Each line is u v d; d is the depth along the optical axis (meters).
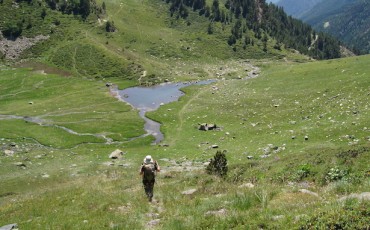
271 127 58.91
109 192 24.94
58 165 50.88
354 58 98.25
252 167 30.62
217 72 145.25
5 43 154.62
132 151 58.12
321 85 78.12
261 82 98.06
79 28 170.00
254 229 12.22
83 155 56.84
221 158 30.50
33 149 61.03
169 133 68.75
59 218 19.41
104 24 177.25
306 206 13.17
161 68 146.38
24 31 161.62
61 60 144.75
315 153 28.95
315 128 51.66
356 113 53.84
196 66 155.25
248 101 80.69
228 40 188.25
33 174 45.78
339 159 24.14
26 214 21.70
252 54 181.25
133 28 183.12
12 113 89.81
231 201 16.45
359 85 68.88
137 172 40.09
